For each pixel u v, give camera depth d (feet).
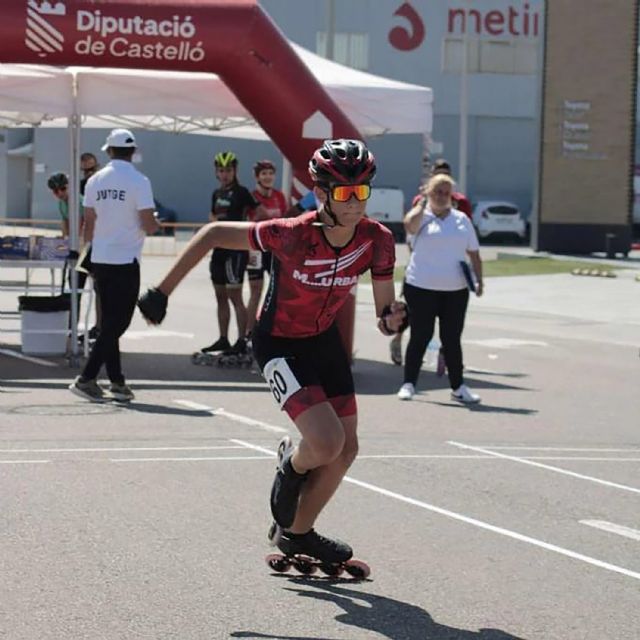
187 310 104.94
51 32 61.82
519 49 237.25
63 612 27.73
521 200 288.51
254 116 66.74
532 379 70.54
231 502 38.34
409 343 61.05
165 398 58.70
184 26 62.95
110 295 56.59
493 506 39.22
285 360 28.66
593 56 187.01
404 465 45.11
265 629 27.02
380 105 72.08
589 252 189.67
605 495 41.42
